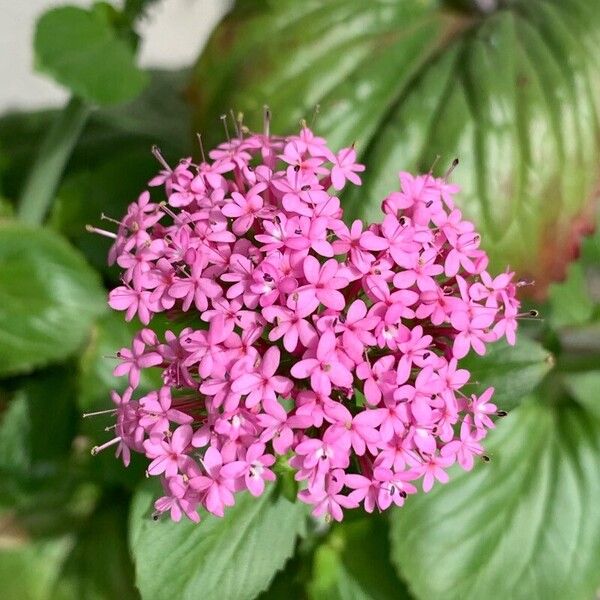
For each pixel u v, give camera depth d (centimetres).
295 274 11
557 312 19
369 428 11
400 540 17
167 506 12
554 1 18
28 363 18
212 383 11
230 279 11
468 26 19
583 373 19
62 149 19
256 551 13
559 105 17
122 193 20
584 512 18
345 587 18
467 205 16
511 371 13
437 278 13
